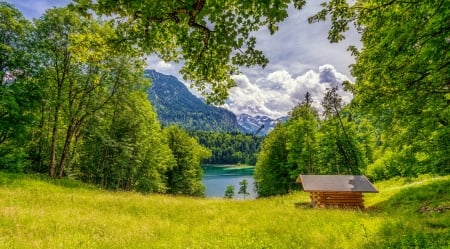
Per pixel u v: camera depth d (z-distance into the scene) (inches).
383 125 478.6
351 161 1731.1
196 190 2556.6
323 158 1797.5
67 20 1159.0
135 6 187.6
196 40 243.8
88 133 1510.8
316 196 936.3
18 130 1135.0
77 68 1263.5
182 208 779.4
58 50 1208.2
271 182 2133.4
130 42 249.1
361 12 334.3
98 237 429.1
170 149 2226.9
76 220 524.7
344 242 411.5
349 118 1718.8
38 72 1176.2
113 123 1621.6
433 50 305.1
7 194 739.4
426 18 290.8
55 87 1301.7
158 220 602.9
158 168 2032.5
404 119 462.0
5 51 1097.4
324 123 1829.5
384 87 428.1
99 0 191.6
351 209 860.6
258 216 678.5
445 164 582.2
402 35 299.6
